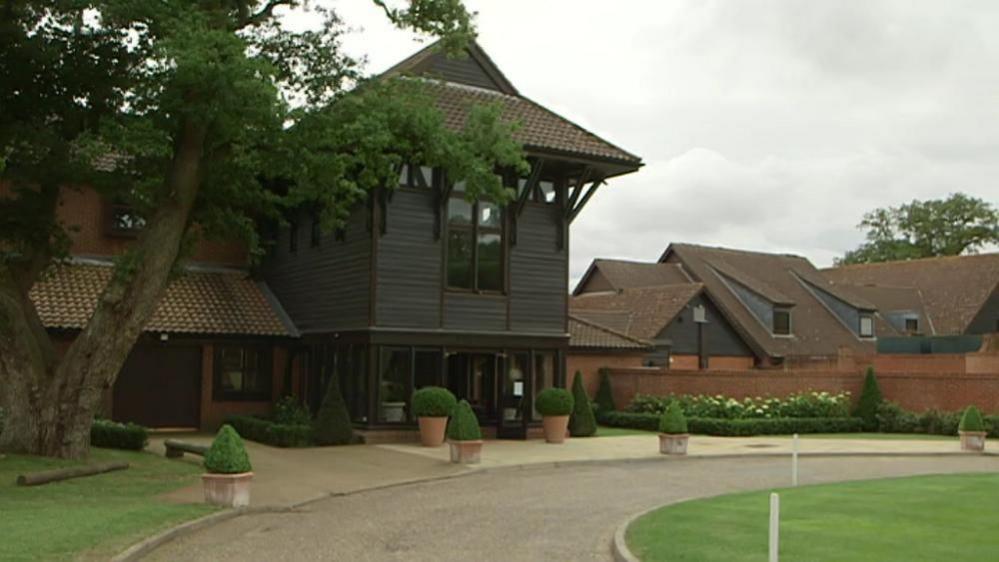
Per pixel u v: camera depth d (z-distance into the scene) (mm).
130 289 16953
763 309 44562
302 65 17531
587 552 11000
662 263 50250
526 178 25406
